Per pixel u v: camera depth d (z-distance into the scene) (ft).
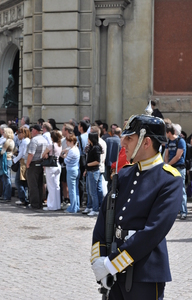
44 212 39.11
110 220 11.12
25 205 42.22
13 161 41.98
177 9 55.98
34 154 40.09
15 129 50.49
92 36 55.93
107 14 56.03
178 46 56.08
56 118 56.49
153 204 10.71
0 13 79.05
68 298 19.43
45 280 21.76
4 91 83.25
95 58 56.70
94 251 11.18
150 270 10.60
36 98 58.18
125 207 10.94
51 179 39.70
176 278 21.83
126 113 57.00
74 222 34.88
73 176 38.68
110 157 40.91
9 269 23.40
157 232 10.32
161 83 56.65
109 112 56.59
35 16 57.98
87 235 30.68
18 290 20.43
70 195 38.99
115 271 10.41
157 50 56.59
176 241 28.68
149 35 56.39
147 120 10.96
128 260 10.33
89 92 56.24
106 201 11.57
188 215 37.47
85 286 20.95
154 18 56.54
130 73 56.85
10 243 28.50
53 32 56.13
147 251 10.34
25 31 60.80
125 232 10.82
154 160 11.07
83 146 41.11
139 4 56.39
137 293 10.61
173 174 10.86
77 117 56.24
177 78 56.18
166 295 19.69
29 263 24.40
